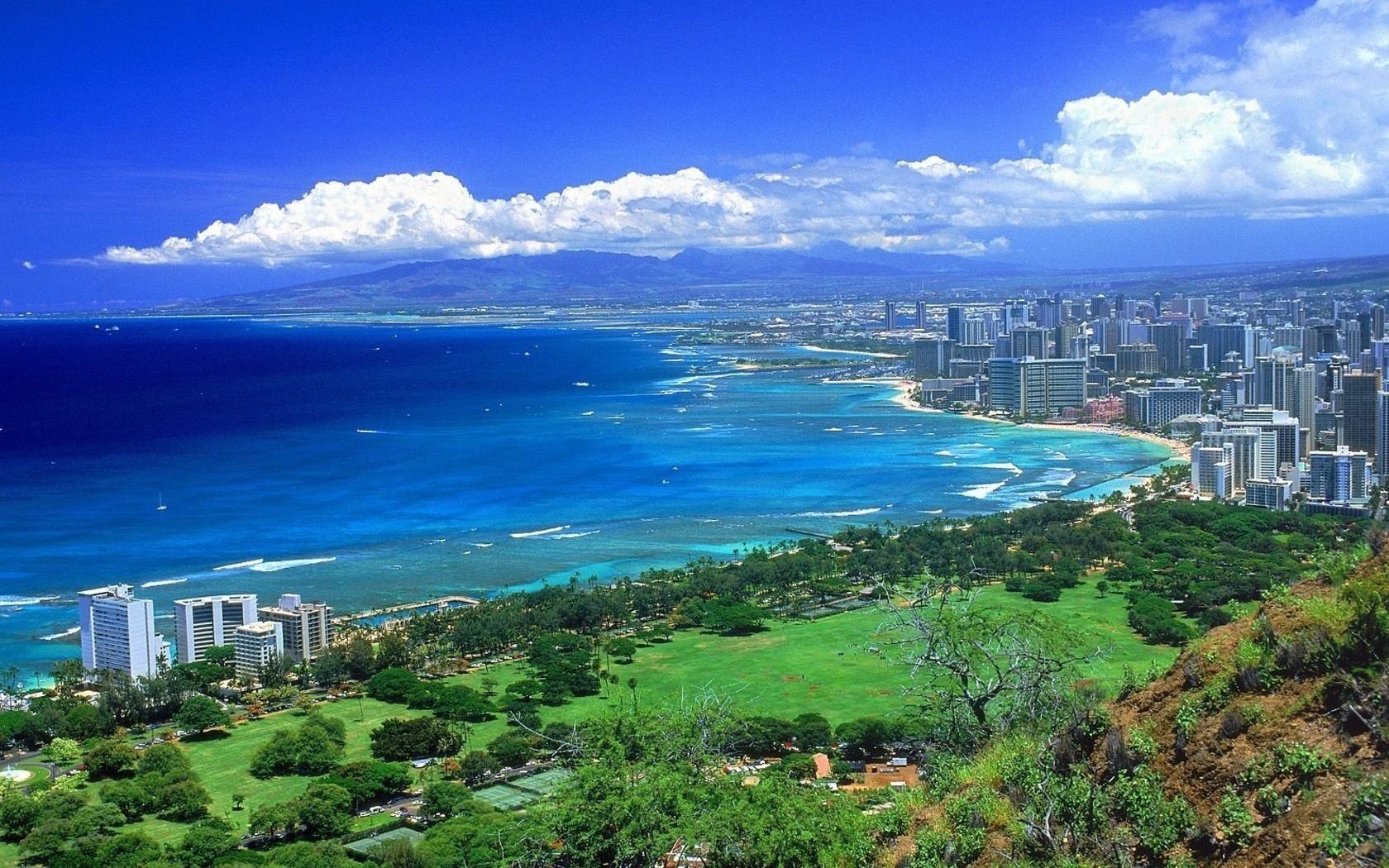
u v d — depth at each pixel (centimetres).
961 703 5212
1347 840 2938
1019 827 3766
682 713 5544
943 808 4262
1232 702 3488
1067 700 4444
